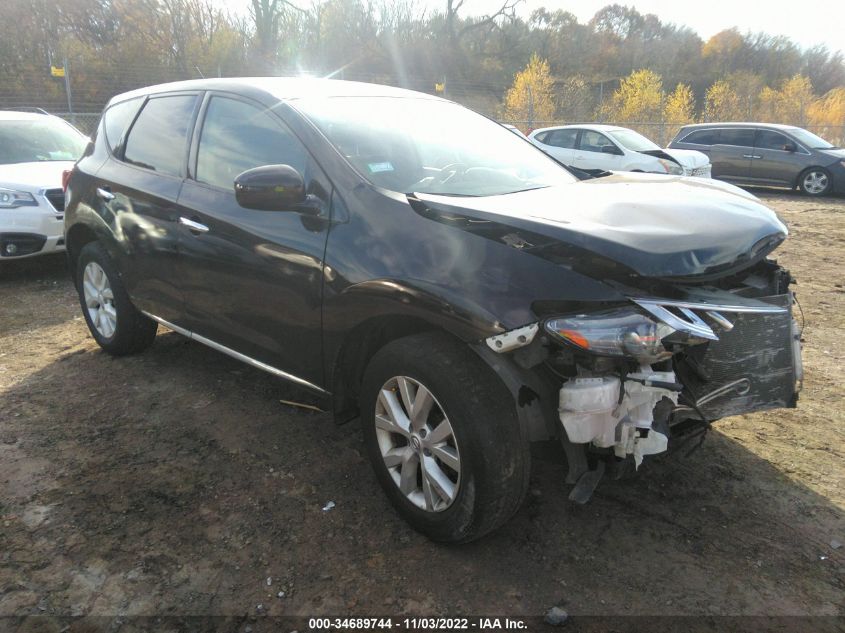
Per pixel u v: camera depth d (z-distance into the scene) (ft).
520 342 6.95
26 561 8.00
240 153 10.61
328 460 10.36
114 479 9.77
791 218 36.47
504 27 128.88
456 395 7.45
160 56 80.74
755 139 50.16
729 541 8.44
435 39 120.67
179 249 11.32
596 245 6.97
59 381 13.25
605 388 6.99
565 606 7.38
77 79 73.00
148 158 12.59
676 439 8.59
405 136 10.45
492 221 7.57
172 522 8.79
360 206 8.69
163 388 12.92
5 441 10.81
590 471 7.63
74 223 14.39
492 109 91.50
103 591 7.55
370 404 8.72
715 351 8.16
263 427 11.39
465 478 7.55
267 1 95.20
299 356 9.62
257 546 8.34
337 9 108.78
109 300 14.20
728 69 172.14
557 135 46.32
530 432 7.52
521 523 8.82
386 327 8.87
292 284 9.30
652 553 8.23
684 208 8.16
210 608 7.34
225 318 10.80
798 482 9.73
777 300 8.42
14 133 23.85
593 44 158.92
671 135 85.10
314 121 9.80
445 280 7.51
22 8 72.33
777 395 8.69
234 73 85.46
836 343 15.70
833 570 7.92
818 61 178.70
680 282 7.12
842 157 46.62
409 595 7.54
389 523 8.81
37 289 20.58
